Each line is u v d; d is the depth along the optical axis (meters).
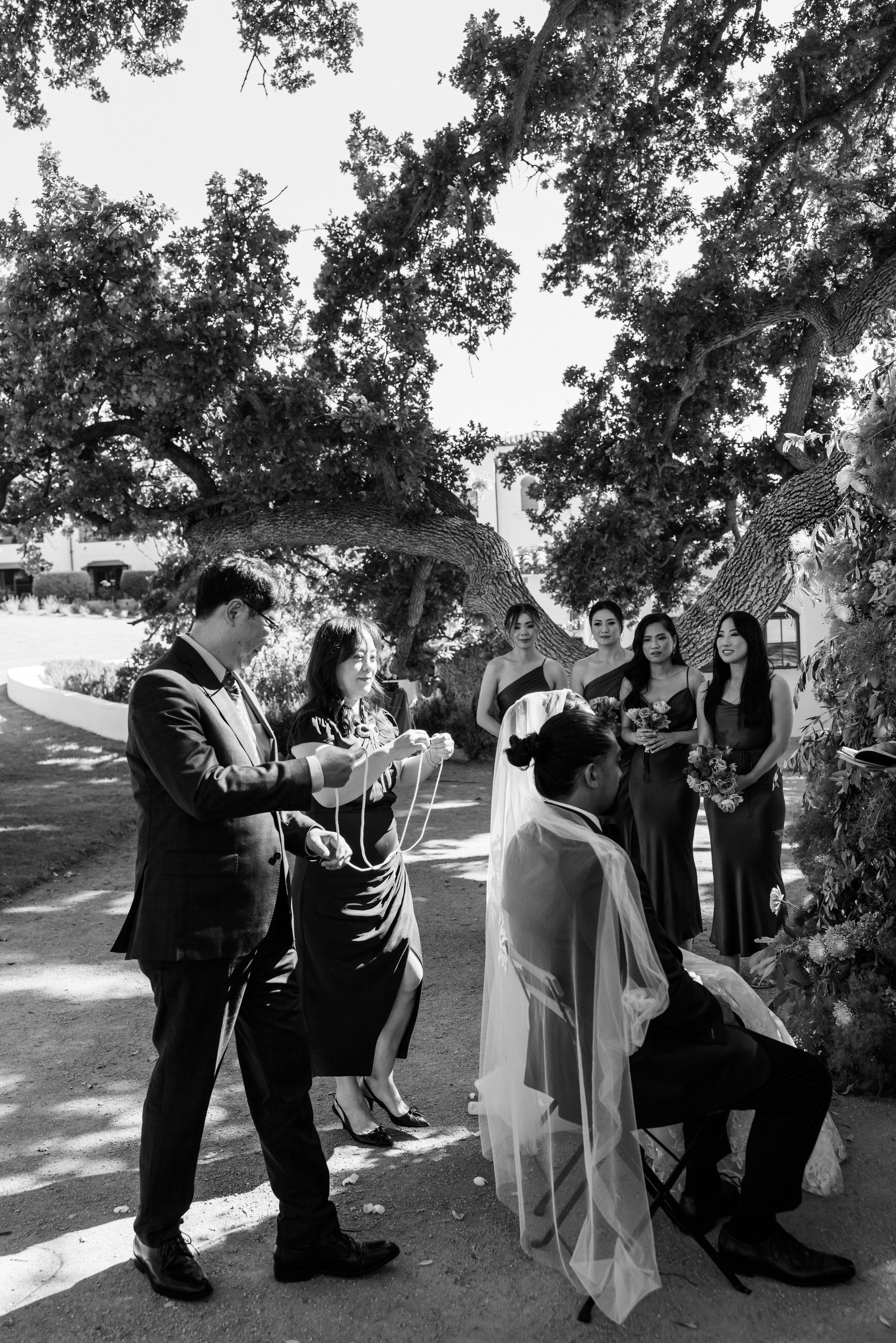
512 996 3.25
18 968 6.29
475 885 7.88
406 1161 3.77
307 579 13.94
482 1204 3.45
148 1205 2.99
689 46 11.00
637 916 2.89
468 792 12.20
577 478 12.23
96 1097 4.44
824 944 4.21
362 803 3.84
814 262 10.84
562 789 3.02
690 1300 2.92
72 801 11.92
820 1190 3.43
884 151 11.77
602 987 2.87
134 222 9.80
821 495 10.16
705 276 10.37
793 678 15.14
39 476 12.27
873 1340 2.72
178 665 2.99
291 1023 3.08
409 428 10.80
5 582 53.62
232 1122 4.16
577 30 9.98
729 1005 3.40
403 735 3.11
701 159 11.64
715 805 5.36
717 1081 2.91
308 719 3.96
